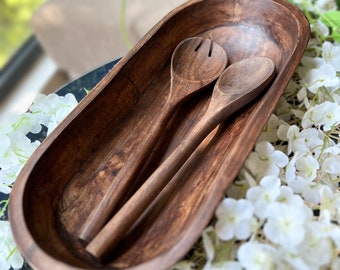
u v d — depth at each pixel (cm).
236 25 59
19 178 43
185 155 47
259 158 47
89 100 49
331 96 55
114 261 42
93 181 48
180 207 45
